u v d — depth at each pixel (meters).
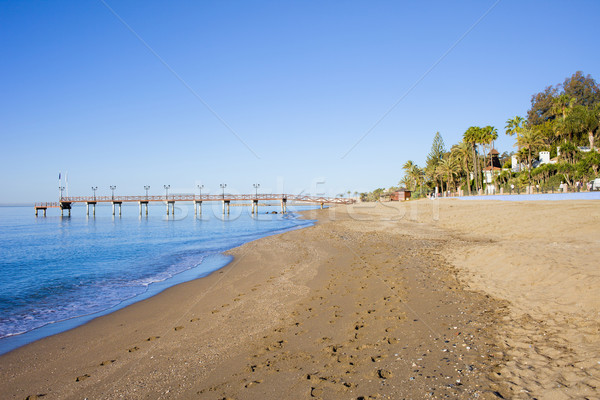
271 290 10.07
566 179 37.69
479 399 3.88
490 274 9.38
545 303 6.65
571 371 4.21
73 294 11.09
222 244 24.92
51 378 5.34
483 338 5.54
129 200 81.44
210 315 8.13
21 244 28.11
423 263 12.02
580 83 72.81
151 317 8.34
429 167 75.69
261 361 5.42
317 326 6.79
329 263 13.69
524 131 46.12
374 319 6.89
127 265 16.70
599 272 7.43
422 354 5.18
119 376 5.27
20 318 8.63
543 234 14.98
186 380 4.98
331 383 4.56
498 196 37.75
